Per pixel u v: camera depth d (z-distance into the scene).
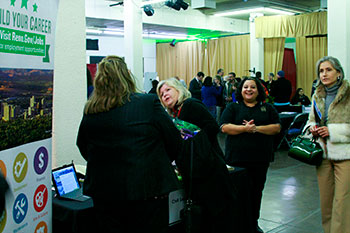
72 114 3.05
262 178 3.17
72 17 3.00
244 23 14.16
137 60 8.75
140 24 8.79
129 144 1.80
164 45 16.77
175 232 2.43
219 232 2.47
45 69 1.58
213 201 2.34
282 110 8.92
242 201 2.80
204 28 12.80
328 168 2.83
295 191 4.64
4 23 1.31
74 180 2.43
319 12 10.19
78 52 3.06
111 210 1.84
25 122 1.45
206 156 2.29
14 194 1.38
